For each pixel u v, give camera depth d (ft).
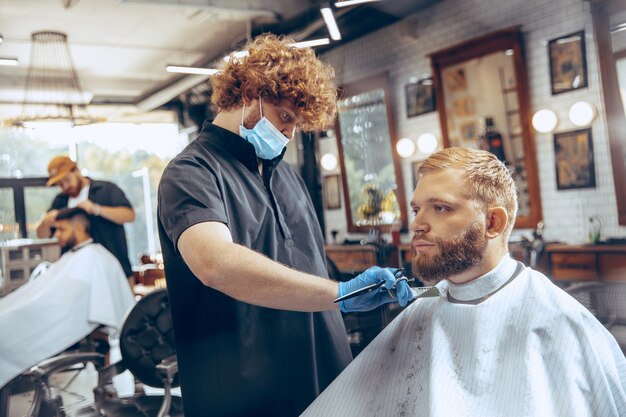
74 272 10.54
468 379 3.55
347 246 18.35
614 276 13.44
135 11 18.72
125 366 7.72
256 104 4.30
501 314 3.58
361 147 20.63
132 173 30.01
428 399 3.64
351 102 20.86
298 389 4.41
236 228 4.22
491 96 17.02
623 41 14.15
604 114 14.57
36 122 18.21
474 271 3.68
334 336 4.77
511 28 16.28
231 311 4.22
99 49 22.61
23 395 11.16
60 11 18.58
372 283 3.77
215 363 4.26
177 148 30.37
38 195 25.80
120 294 11.21
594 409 3.19
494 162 3.67
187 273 4.22
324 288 3.71
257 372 4.28
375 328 9.44
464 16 17.57
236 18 19.36
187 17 19.47
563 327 3.34
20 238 25.26
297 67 4.27
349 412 3.94
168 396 6.89
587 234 14.96
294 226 4.75
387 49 19.77
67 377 13.57
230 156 4.41
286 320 4.38
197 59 24.31
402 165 19.66
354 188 20.72
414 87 19.19
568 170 15.42
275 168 4.76
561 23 15.35
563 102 15.47
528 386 3.30
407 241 18.81
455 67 17.87
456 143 18.08
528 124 16.22
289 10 19.20
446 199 3.59
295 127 4.65
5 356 9.49
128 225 30.53
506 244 3.73
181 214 3.81
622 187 14.29
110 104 28.04
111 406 7.55
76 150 27.12
